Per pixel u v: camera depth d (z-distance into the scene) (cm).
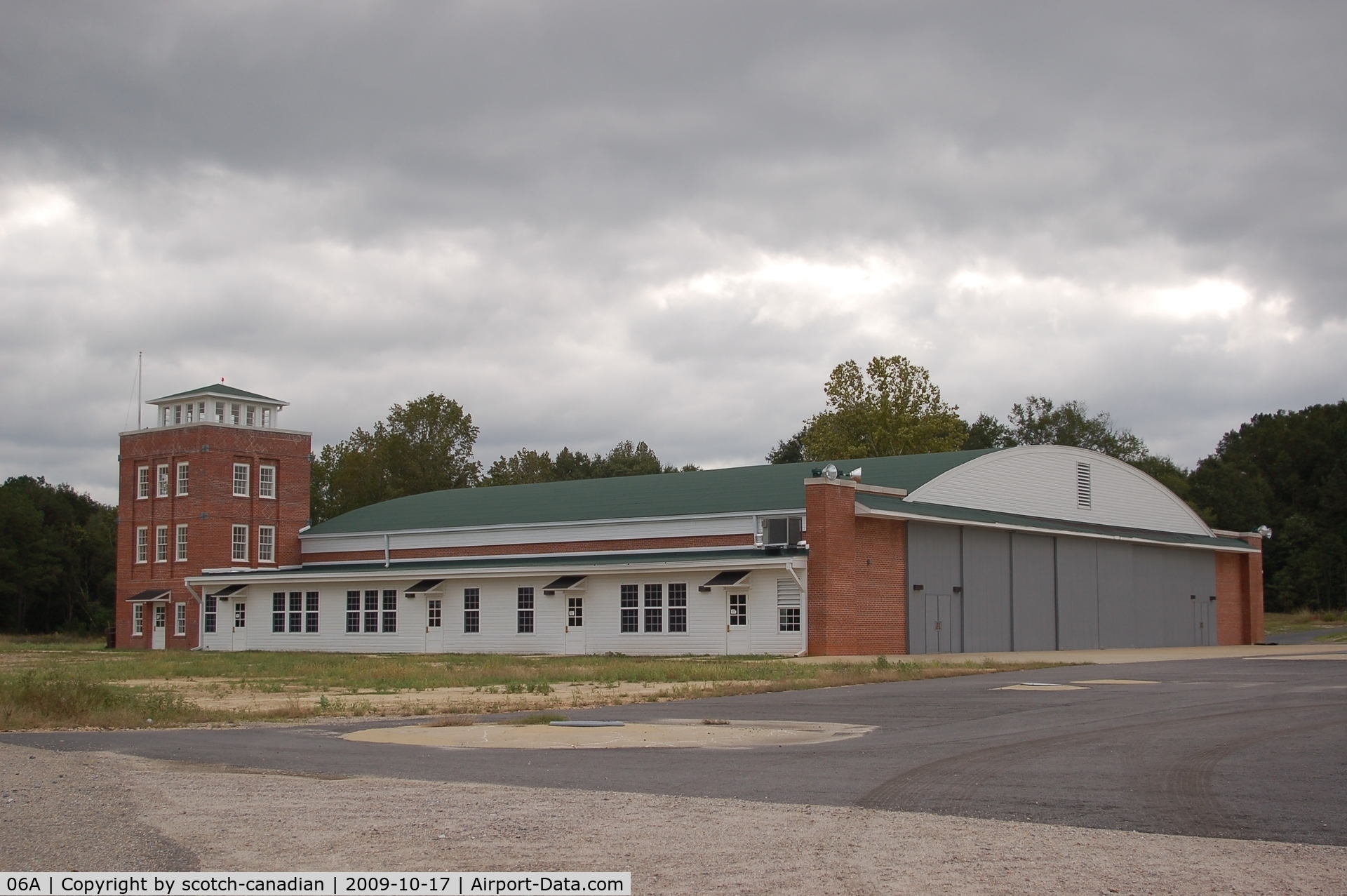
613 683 2894
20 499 9950
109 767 1410
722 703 2305
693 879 850
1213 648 5669
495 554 5906
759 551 4550
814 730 1788
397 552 6319
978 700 2292
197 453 6444
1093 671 3281
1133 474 5909
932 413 9175
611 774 1340
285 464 6744
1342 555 11019
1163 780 1268
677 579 4625
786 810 1099
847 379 9269
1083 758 1438
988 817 1067
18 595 9812
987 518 4806
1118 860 899
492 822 1048
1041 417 12719
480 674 3225
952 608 4606
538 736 1739
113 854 934
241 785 1258
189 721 2019
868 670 3189
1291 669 3262
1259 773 1312
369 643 5662
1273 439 13100
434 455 10094
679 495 5522
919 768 1370
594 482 6297
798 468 5534
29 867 896
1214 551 6316
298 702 2366
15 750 1597
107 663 4319
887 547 4388
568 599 4962
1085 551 5344
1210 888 822
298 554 6756
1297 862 895
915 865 886
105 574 10500
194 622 6347
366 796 1187
